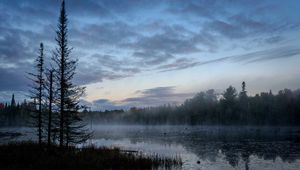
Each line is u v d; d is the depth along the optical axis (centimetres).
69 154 2742
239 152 3803
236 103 12375
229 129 10019
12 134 7269
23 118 12400
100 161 2612
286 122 10712
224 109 12519
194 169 2608
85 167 2388
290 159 3159
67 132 2997
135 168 2581
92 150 3183
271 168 2673
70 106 2948
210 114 13038
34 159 2489
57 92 2953
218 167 2716
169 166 2739
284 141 5162
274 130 8719
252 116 11575
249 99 12338
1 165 2284
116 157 2816
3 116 12912
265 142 5047
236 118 11975
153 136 7138
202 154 3644
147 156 3206
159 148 4366
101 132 9462
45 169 2225
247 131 8562
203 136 6912
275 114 10975
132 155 3064
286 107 10781
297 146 4372
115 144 5019
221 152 3834
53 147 3002
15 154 2597
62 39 2928
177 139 6109
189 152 3853
